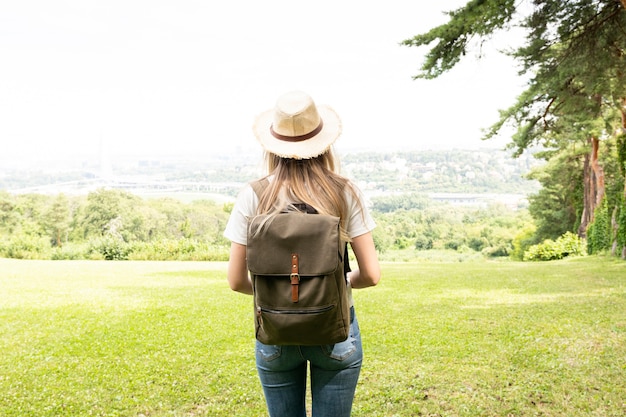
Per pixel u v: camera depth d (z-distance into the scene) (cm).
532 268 2014
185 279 1714
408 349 643
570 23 1312
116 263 2636
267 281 184
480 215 8638
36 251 3803
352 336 202
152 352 655
